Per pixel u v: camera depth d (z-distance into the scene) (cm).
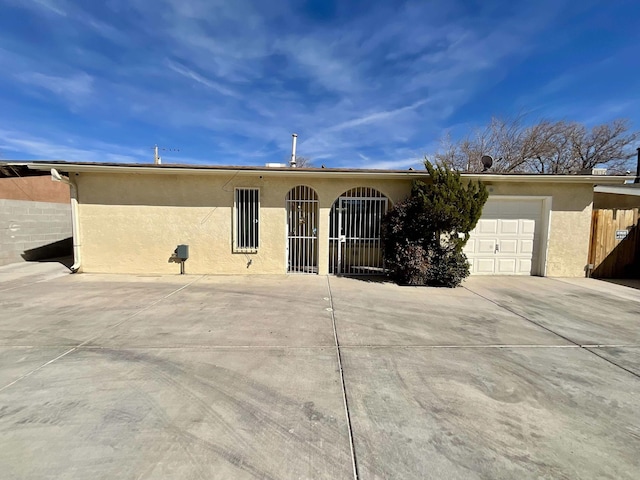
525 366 347
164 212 848
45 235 1140
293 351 379
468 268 752
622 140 1977
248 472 200
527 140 2028
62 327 449
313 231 886
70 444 221
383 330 454
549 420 255
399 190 850
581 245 857
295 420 251
